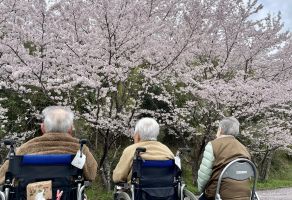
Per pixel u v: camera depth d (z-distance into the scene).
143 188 3.82
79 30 7.82
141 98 9.62
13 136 8.67
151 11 8.84
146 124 4.08
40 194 3.21
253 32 10.88
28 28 7.49
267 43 10.94
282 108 12.02
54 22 7.40
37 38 7.54
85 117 8.62
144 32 8.05
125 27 7.73
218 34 10.98
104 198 8.30
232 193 3.82
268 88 10.43
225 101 10.20
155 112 10.59
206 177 4.04
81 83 7.98
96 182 9.51
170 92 11.32
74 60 7.72
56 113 3.53
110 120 8.42
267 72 11.74
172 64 9.43
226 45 10.77
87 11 7.52
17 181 3.30
